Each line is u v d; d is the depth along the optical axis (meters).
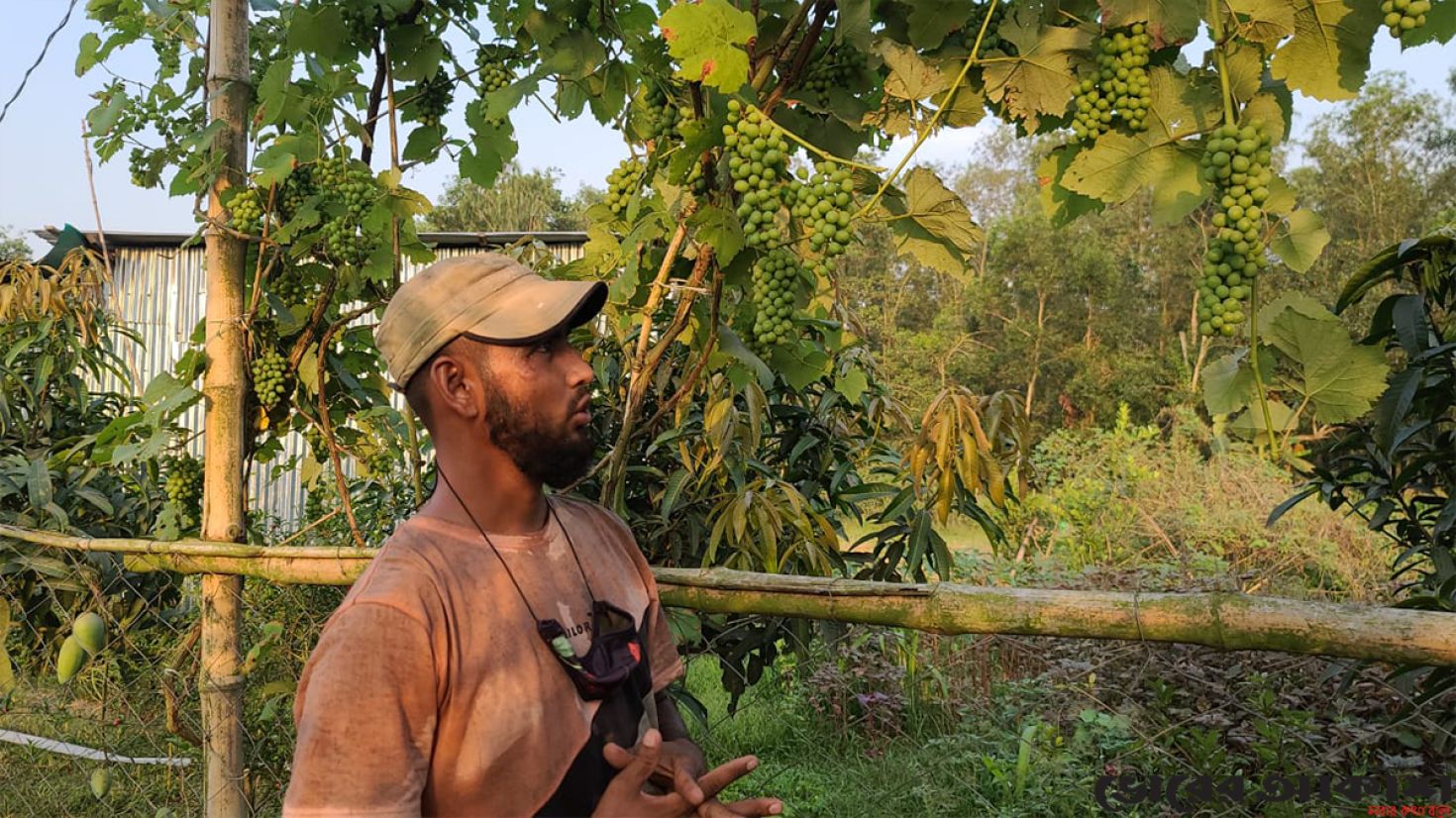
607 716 1.21
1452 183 29.25
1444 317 2.28
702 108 1.78
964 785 3.92
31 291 3.86
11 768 3.75
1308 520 8.06
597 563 1.34
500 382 1.19
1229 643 1.47
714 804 1.23
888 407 3.16
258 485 9.38
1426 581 2.73
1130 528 8.75
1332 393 1.40
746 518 2.50
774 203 1.63
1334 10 1.42
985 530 2.82
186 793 3.25
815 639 3.70
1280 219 1.41
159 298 11.59
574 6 2.36
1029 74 1.67
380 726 1.05
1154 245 32.50
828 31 1.97
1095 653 4.53
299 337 2.91
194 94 3.02
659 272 2.13
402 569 1.13
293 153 2.64
